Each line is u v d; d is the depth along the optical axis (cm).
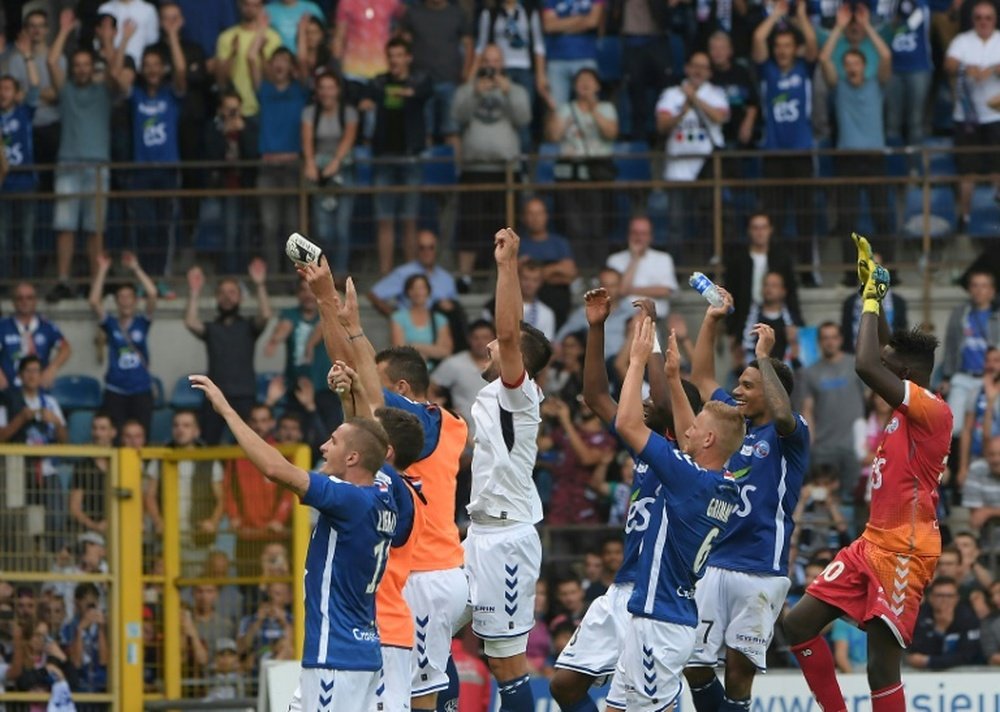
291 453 4381
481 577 3294
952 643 4725
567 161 6006
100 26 6147
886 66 6050
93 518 4394
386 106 6044
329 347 3180
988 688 4034
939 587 4738
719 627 3341
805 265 5947
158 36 6284
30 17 6262
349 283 3147
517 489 3281
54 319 6019
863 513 5238
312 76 6088
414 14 6181
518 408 3231
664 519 3066
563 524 5197
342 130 6000
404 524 3084
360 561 2858
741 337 5653
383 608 3092
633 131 6203
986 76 6062
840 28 6041
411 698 3219
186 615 4428
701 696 3400
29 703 4334
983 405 5366
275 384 5703
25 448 4344
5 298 6103
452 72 6184
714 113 5981
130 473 4400
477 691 4294
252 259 5991
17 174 6144
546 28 6191
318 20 6138
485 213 5997
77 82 6125
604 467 5234
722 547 3341
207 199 6034
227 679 4409
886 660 3209
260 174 6034
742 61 6125
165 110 6125
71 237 6066
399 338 5666
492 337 5466
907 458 3172
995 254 5703
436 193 6000
